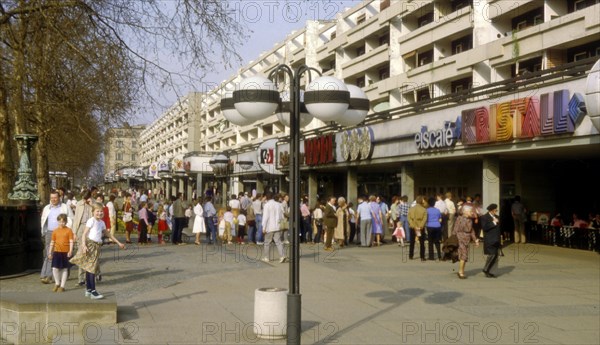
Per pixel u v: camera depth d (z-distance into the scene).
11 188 16.38
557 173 25.67
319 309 10.31
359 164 28.64
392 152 25.61
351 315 9.83
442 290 12.44
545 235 22.67
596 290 12.63
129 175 72.38
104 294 10.54
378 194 36.56
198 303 10.64
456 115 21.17
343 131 30.42
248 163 44.66
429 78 32.44
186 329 8.57
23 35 14.98
